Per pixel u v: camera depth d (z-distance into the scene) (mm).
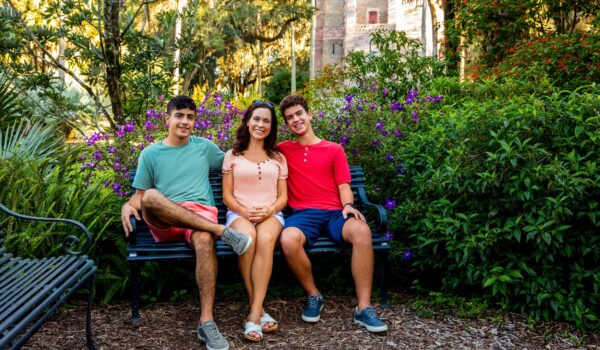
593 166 3252
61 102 6430
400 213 4141
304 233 3488
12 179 3916
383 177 4559
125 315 3508
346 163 3807
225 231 3191
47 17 5988
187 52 6477
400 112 5000
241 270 3301
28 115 6676
